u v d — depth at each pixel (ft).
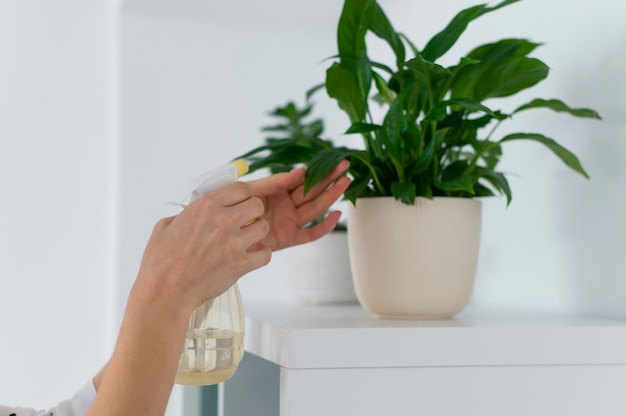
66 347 9.70
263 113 9.32
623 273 3.92
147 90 9.09
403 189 3.53
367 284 3.78
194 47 9.20
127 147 9.00
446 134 3.84
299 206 3.76
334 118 9.37
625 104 3.94
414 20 6.83
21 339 9.64
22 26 9.82
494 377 3.19
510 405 3.20
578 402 3.26
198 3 8.57
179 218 2.76
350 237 3.91
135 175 9.02
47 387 9.66
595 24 4.21
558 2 4.58
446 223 3.66
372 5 3.56
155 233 2.80
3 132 9.71
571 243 4.39
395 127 3.57
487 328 3.19
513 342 3.21
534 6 4.86
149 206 9.03
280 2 8.54
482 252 5.48
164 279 2.67
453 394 3.16
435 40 3.55
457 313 3.83
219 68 9.25
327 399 3.06
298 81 9.39
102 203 9.84
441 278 3.66
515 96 5.07
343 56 3.59
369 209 3.73
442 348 3.15
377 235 3.71
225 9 8.79
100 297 9.78
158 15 9.07
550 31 4.68
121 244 8.93
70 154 9.82
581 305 4.28
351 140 9.04
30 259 9.68
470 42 5.76
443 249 3.66
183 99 9.16
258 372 3.98
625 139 3.94
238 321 3.08
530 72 3.67
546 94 4.73
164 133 9.10
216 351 2.98
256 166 3.92
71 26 9.91
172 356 2.63
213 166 9.18
